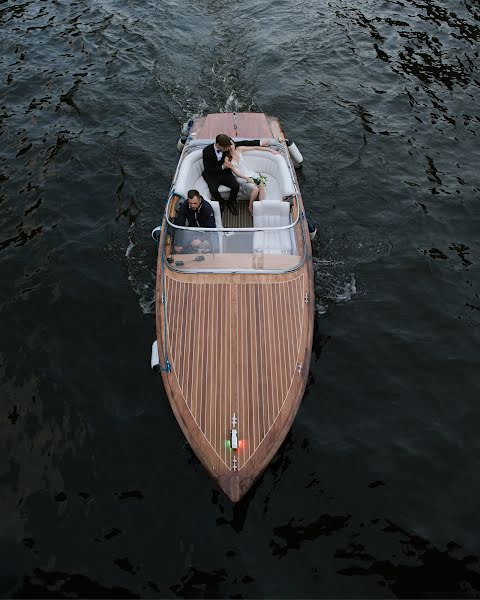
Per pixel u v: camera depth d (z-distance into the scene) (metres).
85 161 10.46
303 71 13.51
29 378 6.56
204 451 5.15
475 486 5.53
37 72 13.45
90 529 5.16
